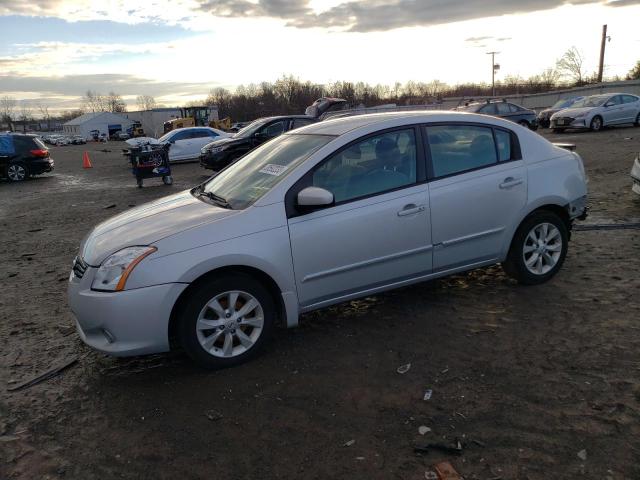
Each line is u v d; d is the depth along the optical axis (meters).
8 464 2.71
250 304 3.57
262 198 3.62
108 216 10.02
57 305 5.07
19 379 3.61
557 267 4.76
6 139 17.94
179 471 2.59
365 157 3.92
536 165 4.51
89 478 2.58
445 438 2.71
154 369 3.64
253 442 2.78
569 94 43.16
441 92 87.38
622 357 3.39
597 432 2.68
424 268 4.14
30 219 10.25
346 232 3.75
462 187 4.16
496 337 3.78
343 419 2.93
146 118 80.12
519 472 2.44
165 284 3.27
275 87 94.94
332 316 4.34
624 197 8.34
